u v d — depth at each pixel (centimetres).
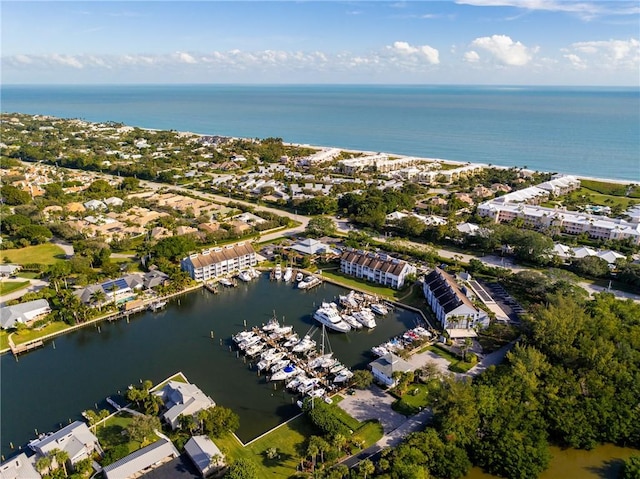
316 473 10131
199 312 18738
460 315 16612
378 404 13075
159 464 10688
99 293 18050
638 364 13575
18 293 19412
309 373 14600
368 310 18312
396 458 10350
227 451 11250
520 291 19850
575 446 11375
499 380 12606
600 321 15050
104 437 11706
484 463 10731
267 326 17225
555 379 12712
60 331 16862
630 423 11612
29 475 10100
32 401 13312
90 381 14275
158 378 14412
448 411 11500
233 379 14425
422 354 15438
